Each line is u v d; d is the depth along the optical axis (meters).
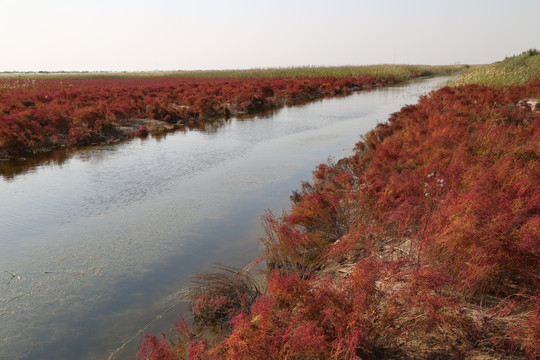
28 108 19.06
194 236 6.73
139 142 15.22
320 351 2.95
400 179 6.53
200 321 4.39
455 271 3.94
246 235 6.75
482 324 3.35
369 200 6.14
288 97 32.88
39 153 13.31
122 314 4.62
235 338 3.12
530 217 4.53
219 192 9.07
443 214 4.58
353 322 3.08
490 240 3.84
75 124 16.33
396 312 3.32
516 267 3.70
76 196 8.87
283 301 3.71
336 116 21.88
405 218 5.19
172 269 5.64
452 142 8.44
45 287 5.22
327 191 7.66
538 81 19.39
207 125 19.55
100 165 11.64
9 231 7.01
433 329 3.27
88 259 5.97
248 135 16.58
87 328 4.38
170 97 27.72
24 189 9.41
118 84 42.69
